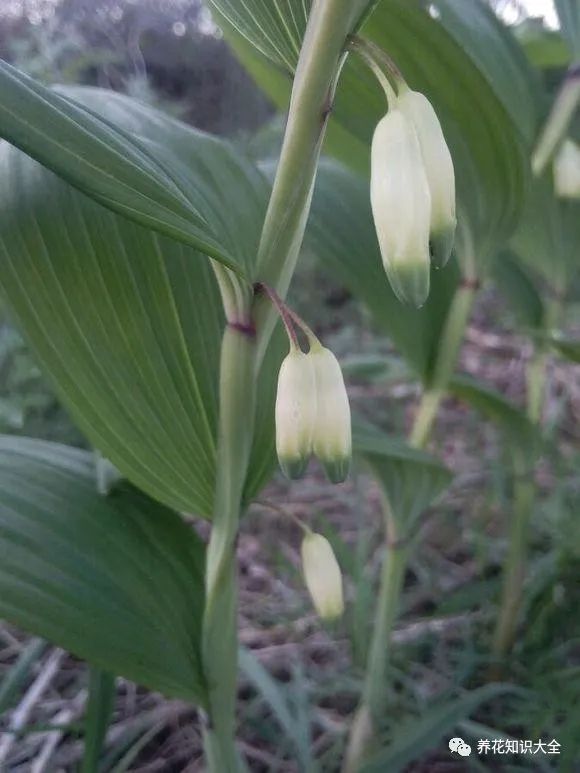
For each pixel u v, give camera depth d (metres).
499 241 0.12
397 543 0.14
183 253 0.10
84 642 0.09
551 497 0.21
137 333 0.09
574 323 0.28
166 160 0.09
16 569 0.09
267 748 0.16
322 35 0.07
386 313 0.13
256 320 0.08
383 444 0.12
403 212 0.06
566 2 0.13
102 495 0.10
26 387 0.21
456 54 0.10
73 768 0.14
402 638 0.18
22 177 0.09
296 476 0.07
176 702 0.16
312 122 0.07
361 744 0.15
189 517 0.22
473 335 0.34
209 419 0.10
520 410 0.15
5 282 0.08
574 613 0.18
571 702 0.15
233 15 0.08
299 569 0.20
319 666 0.18
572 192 0.13
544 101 0.14
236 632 0.10
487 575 0.21
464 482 0.24
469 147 0.11
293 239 0.08
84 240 0.09
